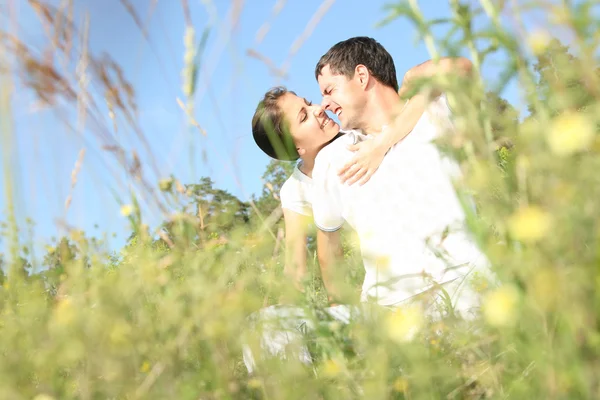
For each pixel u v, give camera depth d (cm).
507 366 105
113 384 119
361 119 267
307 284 146
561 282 77
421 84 95
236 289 136
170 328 130
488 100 92
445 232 145
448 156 99
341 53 264
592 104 84
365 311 124
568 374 78
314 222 261
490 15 91
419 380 106
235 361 138
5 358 129
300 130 277
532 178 84
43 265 170
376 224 222
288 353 129
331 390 117
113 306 129
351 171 235
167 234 158
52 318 136
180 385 118
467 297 163
